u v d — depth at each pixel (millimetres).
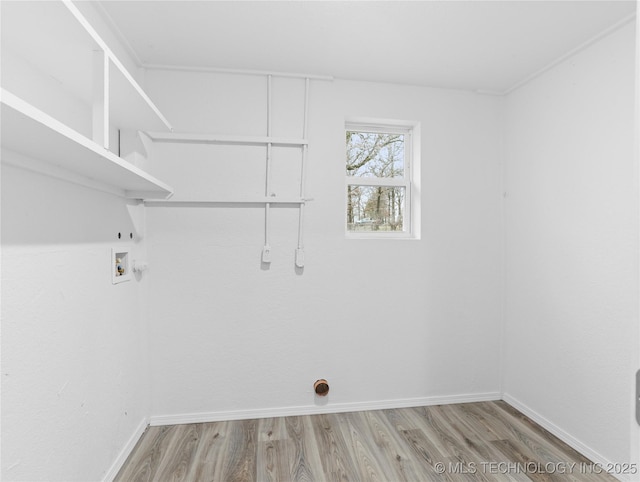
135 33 1778
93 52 1062
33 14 884
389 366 2346
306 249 2248
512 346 2381
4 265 1003
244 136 2150
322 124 2266
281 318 2219
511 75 2215
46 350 1174
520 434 2020
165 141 2102
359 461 1763
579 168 1877
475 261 2443
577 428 1870
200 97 2137
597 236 1774
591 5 1556
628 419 1623
